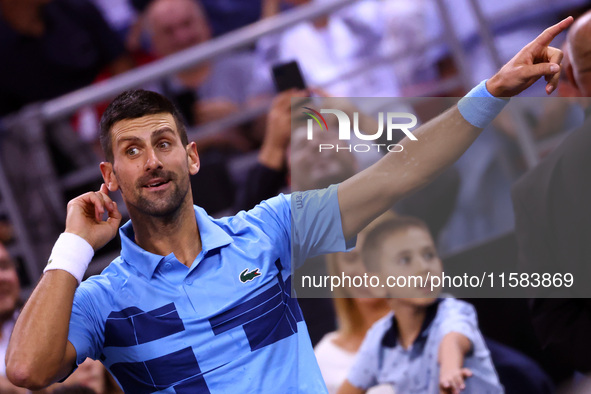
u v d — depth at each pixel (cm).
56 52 1557
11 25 1518
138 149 585
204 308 582
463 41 1330
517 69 544
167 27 1538
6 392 948
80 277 571
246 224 626
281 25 1204
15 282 1032
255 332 585
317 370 605
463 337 619
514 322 607
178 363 575
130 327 581
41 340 532
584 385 596
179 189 587
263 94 1533
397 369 642
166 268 593
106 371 952
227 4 1645
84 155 1323
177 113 616
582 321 595
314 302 634
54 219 1234
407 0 1428
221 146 1434
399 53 1251
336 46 1519
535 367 607
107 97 1232
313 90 795
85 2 1603
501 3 1346
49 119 1240
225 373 575
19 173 1230
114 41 1631
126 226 634
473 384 611
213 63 1521
